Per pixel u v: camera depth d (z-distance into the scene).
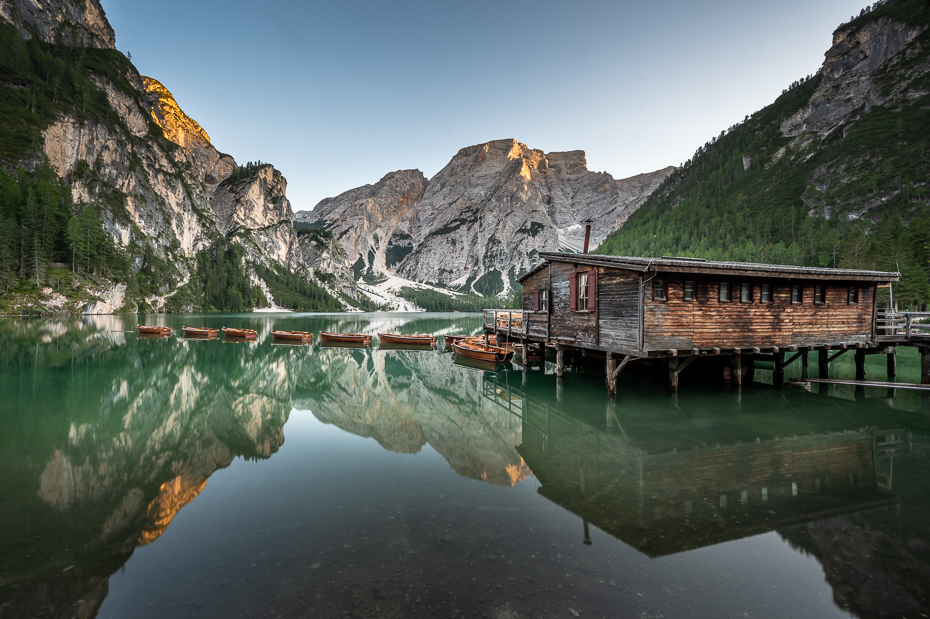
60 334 49.62
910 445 12.72
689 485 9.64
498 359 31.41
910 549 6.84
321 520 7.90
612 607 5.38
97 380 24.06
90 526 7.75
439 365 33.47
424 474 10.48
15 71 149.88
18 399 19.20
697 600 5.53
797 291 20.39
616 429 14.74
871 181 136.00
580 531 7.41
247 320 101.19
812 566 6.36
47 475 10.56
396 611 5.27
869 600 5.54
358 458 11.94
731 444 12.90
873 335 22.19
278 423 16.38
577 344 21.02
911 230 71.69
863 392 20.14
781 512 8.20
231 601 5.52
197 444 13.44
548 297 23.91
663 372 24.20
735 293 18.84
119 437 14.14
